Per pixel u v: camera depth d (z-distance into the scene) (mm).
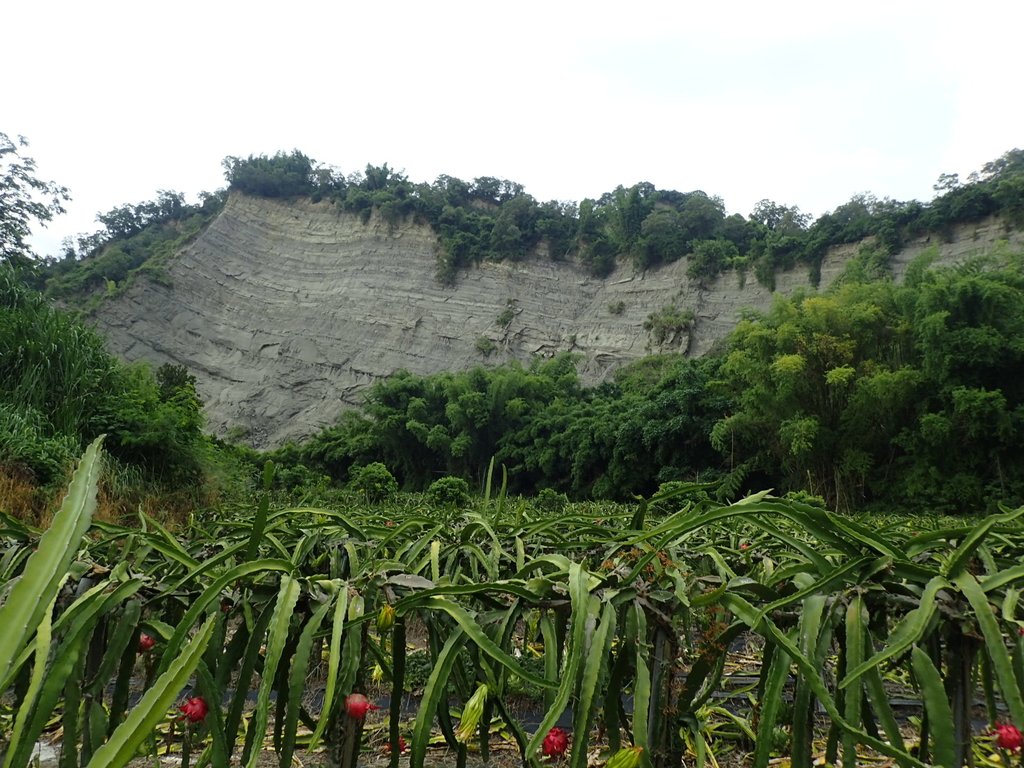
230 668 1434
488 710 1566
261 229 46656
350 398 40469
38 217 15344
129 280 41500
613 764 1145
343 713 1433
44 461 7164
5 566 1856
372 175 49719
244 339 42656
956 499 15016
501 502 2521
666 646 1405
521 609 1445
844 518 1262
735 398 19656
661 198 55125
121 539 1963
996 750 2238
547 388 30312
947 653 1288
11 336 8773
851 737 1105
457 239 43312
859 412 16375
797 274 33906
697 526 1359
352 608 1353
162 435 9062
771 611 1312
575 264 43000
